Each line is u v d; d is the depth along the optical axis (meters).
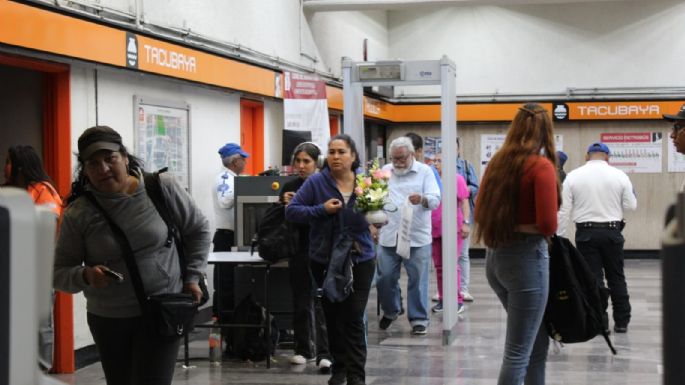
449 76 8.86
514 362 5.07
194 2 10.19
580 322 5.21
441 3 14.85
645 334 9.57
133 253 4.28
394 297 9.74
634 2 18.50
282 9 13.18
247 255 8.24
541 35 18.83
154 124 9.40
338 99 15.49
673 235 1.73
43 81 7.88
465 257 12.30
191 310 4.27
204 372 7.79
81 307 7.98
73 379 7.49
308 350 8.05
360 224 6.35
